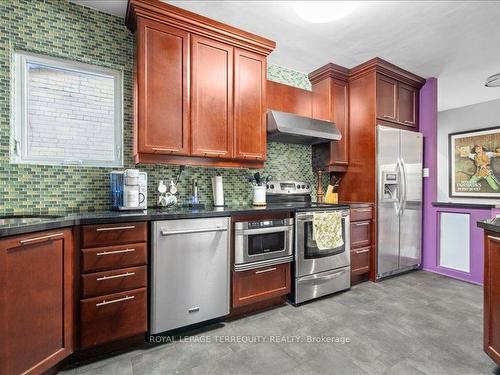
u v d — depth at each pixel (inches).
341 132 126.1
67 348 58.5
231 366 61.1
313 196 133.4
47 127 78.8
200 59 87.3
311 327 78.7
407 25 90.5
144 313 67.7
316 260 98.2
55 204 76.9
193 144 85.7
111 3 80.9
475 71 129.5
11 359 48.3
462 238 126.0
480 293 104.8
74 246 60.6
